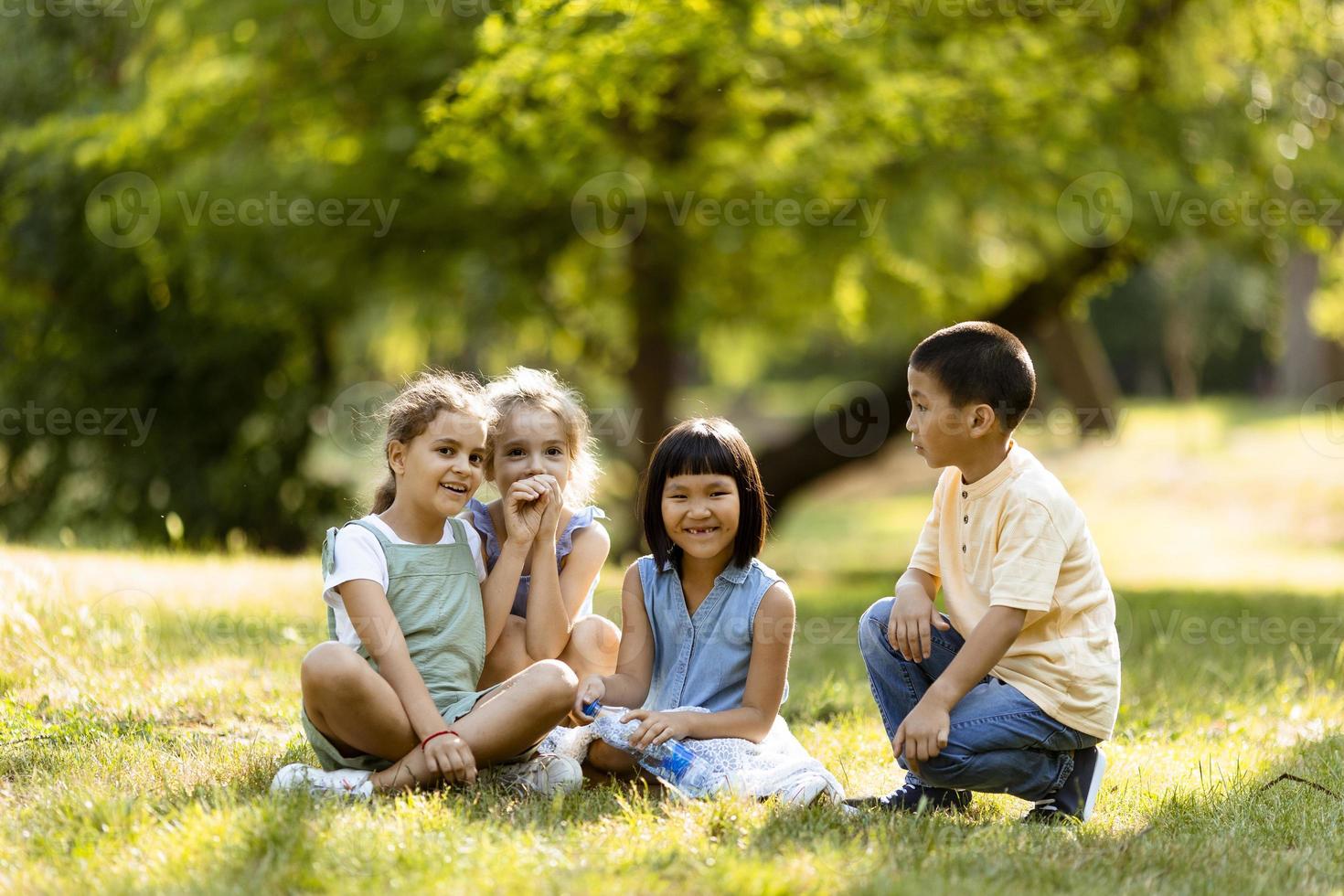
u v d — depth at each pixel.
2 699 6.08
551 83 13.09
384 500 5.47
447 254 18.59
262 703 6.42
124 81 17.83
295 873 3.73
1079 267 19.38
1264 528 24.67
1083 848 4.36
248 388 20.42
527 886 3.70
